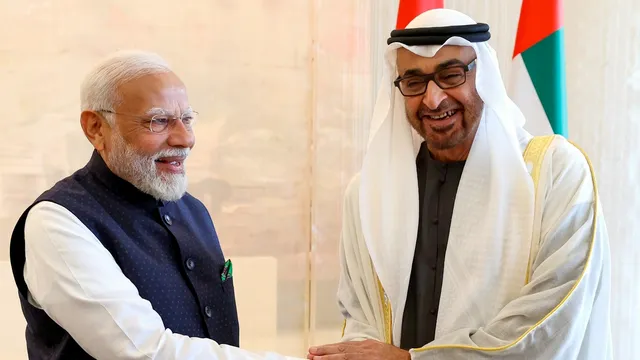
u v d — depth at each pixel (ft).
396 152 6.42
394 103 6.42
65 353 5.15
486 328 5.51
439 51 5.82
